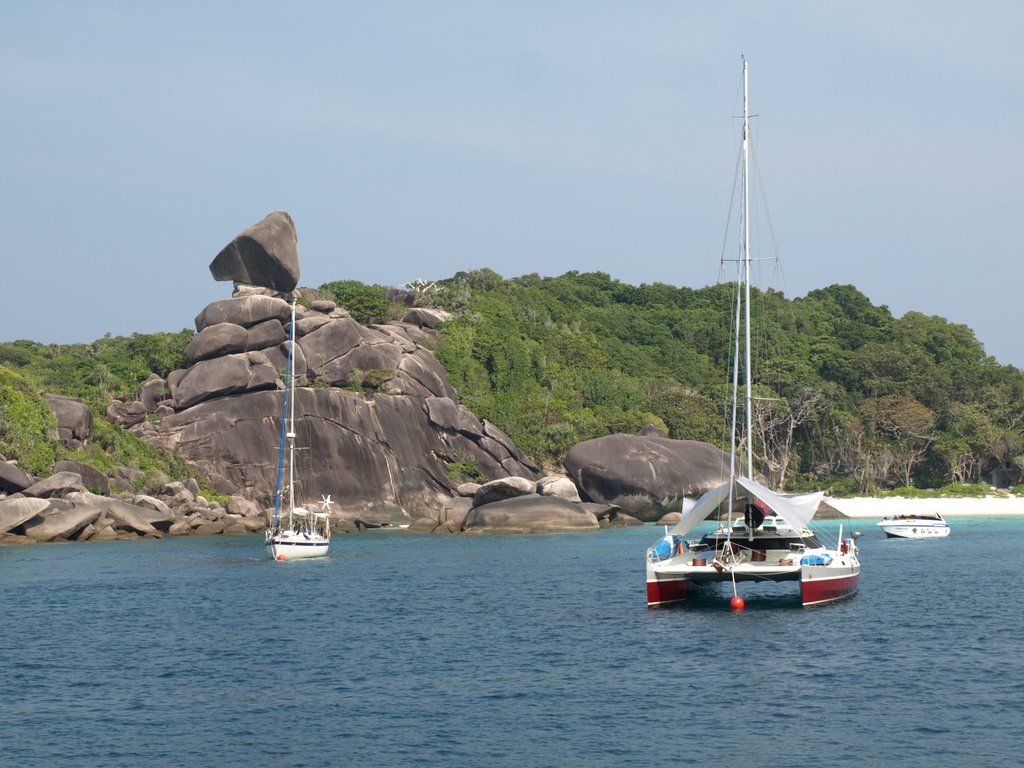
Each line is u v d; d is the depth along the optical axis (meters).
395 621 41.16
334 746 24.41
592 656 33.56
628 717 26.33
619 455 101.00
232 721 26.55
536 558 65.69
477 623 40.34
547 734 25.03
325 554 68.94
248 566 63.03
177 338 110.69
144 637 38.34
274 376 102.44
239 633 39.00
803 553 42.41
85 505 82.44
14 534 79.25
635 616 41.09
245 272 108.56
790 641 35.31
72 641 37.66
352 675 31.48
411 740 24.73
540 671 31.55
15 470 82.12
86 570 60.97
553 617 41.41
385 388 105.69
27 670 32.69
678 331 164.00
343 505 99.00
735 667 31.55
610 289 183.88
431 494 103.62
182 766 23.17
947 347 164.88
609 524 93.06
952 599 44.78
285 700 28.59
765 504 42.22
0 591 51.69
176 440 99.38
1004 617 39.88
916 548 73.75
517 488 91.94
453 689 29.48
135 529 84.31
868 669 31.06
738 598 42.22
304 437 99.56
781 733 24.81
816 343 163.88
